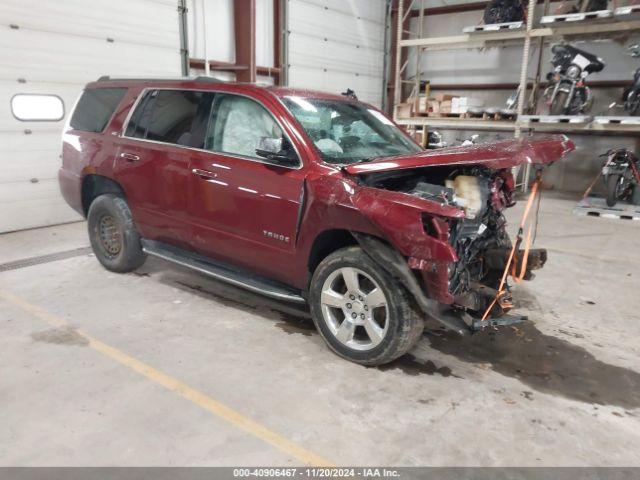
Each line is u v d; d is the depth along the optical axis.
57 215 6.73
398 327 2.79
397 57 11.27
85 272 4.60
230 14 9.05
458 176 3.15
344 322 3.03
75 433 2.31
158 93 4.01
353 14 11.59
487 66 11.48
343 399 2.66
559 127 8.77
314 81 10.95
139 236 4.32
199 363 2.99
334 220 2.88
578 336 3.54
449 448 2.29
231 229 3.44
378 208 2.69
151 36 7.51
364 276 2.96
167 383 2.76
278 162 3.16
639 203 8.05
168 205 3.81
